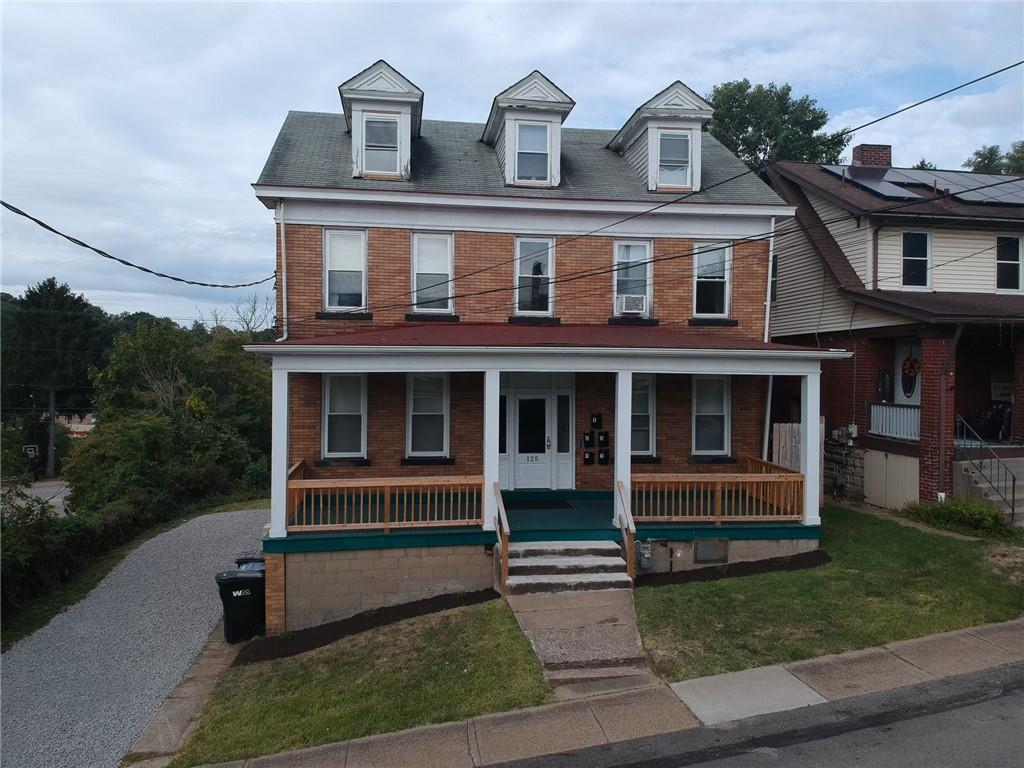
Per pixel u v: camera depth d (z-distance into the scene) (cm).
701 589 955
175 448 2212
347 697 736
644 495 1130
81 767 649
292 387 1239
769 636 812
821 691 689
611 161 1541
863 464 1523
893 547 1100
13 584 1095
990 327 1342
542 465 1327
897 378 1560
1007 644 776
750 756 579
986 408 1599
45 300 4638
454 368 1038
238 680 827
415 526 1012
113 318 7294
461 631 859
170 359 2764
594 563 983
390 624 930
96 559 1422
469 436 1288
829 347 1661
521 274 1335
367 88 1315
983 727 607
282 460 987
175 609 1110
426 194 1263
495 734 639
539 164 1387
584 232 1340
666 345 1093
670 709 668
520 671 748
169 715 754
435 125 1650
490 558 1019
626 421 1072
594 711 671
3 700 790
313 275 1266
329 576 990
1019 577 948
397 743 636
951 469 1306
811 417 1107
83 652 934
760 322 1381
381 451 1268
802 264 1761
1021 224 1579
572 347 1041
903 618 847
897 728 612
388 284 1291
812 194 1767
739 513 1144
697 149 1395
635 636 818
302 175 1305
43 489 3841
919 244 1588
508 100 1352
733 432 1367
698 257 1381
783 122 3503
